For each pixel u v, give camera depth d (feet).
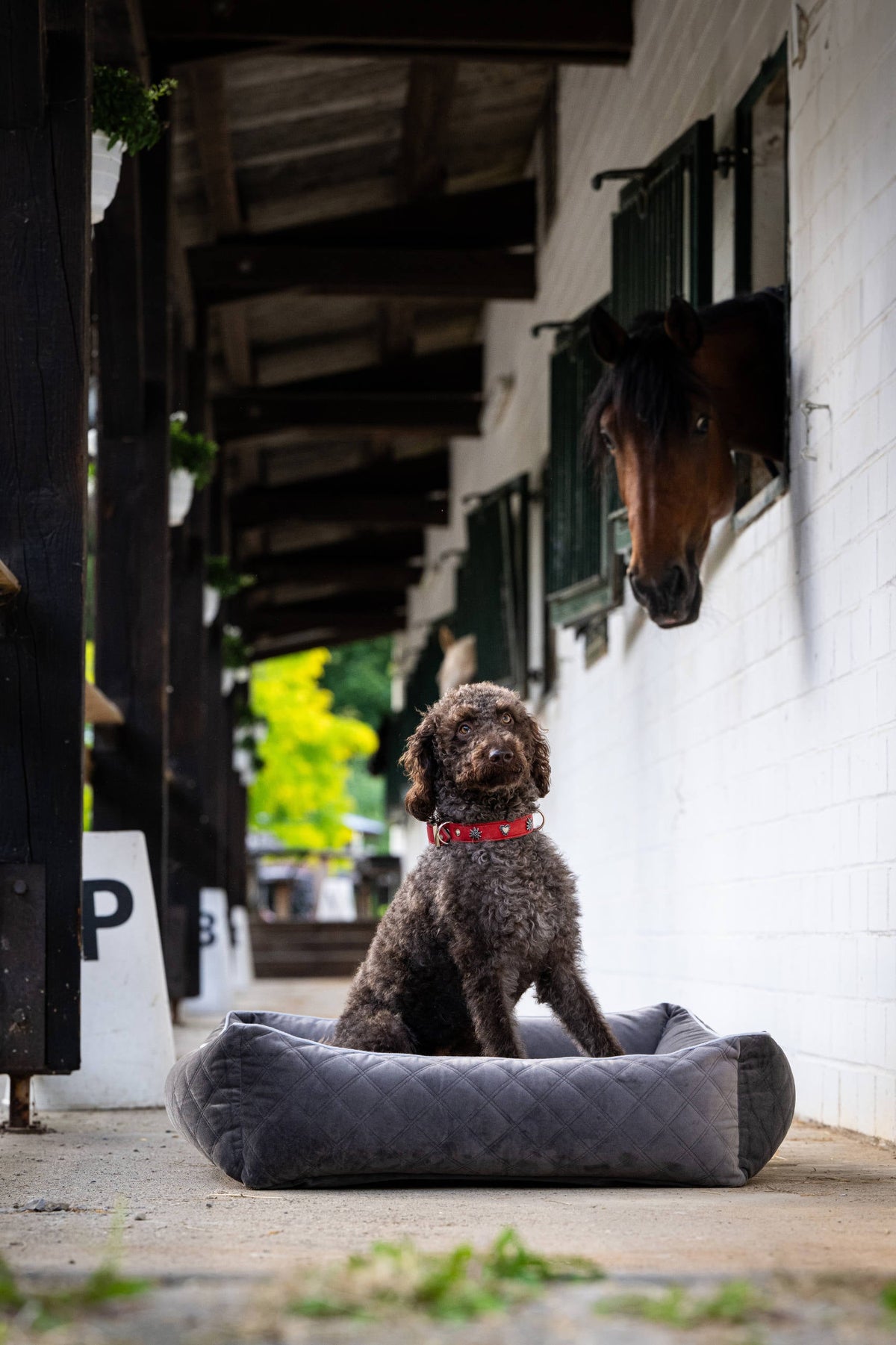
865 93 13.80
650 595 14.99
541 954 10.68
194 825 32.89
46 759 13.23
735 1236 7.89
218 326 40.11
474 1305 5.66
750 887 17.69
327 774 100.12
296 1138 9.95
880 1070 13.15
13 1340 5.29
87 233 13.57
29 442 13.37
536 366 36.70
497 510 38.65
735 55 19.39
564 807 32.65
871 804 13.39
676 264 20.08
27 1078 14.07
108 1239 7.80
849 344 14.19
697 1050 10.38
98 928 16.53
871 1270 6.78
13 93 13.38
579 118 31.09
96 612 22.91
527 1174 10.10
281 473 59.88
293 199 35.60
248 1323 5.52
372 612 74.69
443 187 35.63
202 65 24.68
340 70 29.50
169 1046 16.56
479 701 10.86
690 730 21.03
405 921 11.02
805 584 15.49
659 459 15.02
